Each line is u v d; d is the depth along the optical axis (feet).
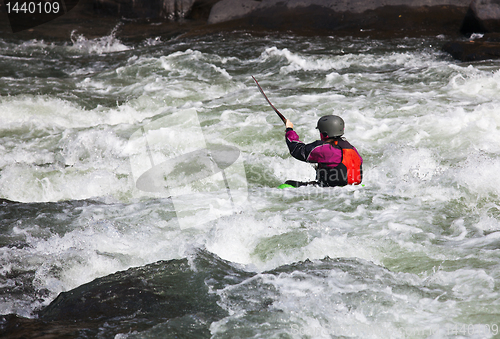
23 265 31.30
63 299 26.63
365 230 33.91
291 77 88.12
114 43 125.39
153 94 78.84
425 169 47.32
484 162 41.91
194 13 155.94
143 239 34.01
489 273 27.63
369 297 25.57
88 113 70.90
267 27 131.23
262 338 22.52
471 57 91.81
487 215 35.45
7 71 99.25
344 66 93.71
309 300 25.45
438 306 24.94
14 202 41.60
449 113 59.98
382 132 57.52
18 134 62.75
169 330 22.71
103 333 22.40
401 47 106.22
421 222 34.81
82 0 173.99
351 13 126.41
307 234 33.53
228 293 26.40
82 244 33.30
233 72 92.89
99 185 46.78
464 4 119.44
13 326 22.80
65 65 105.29
